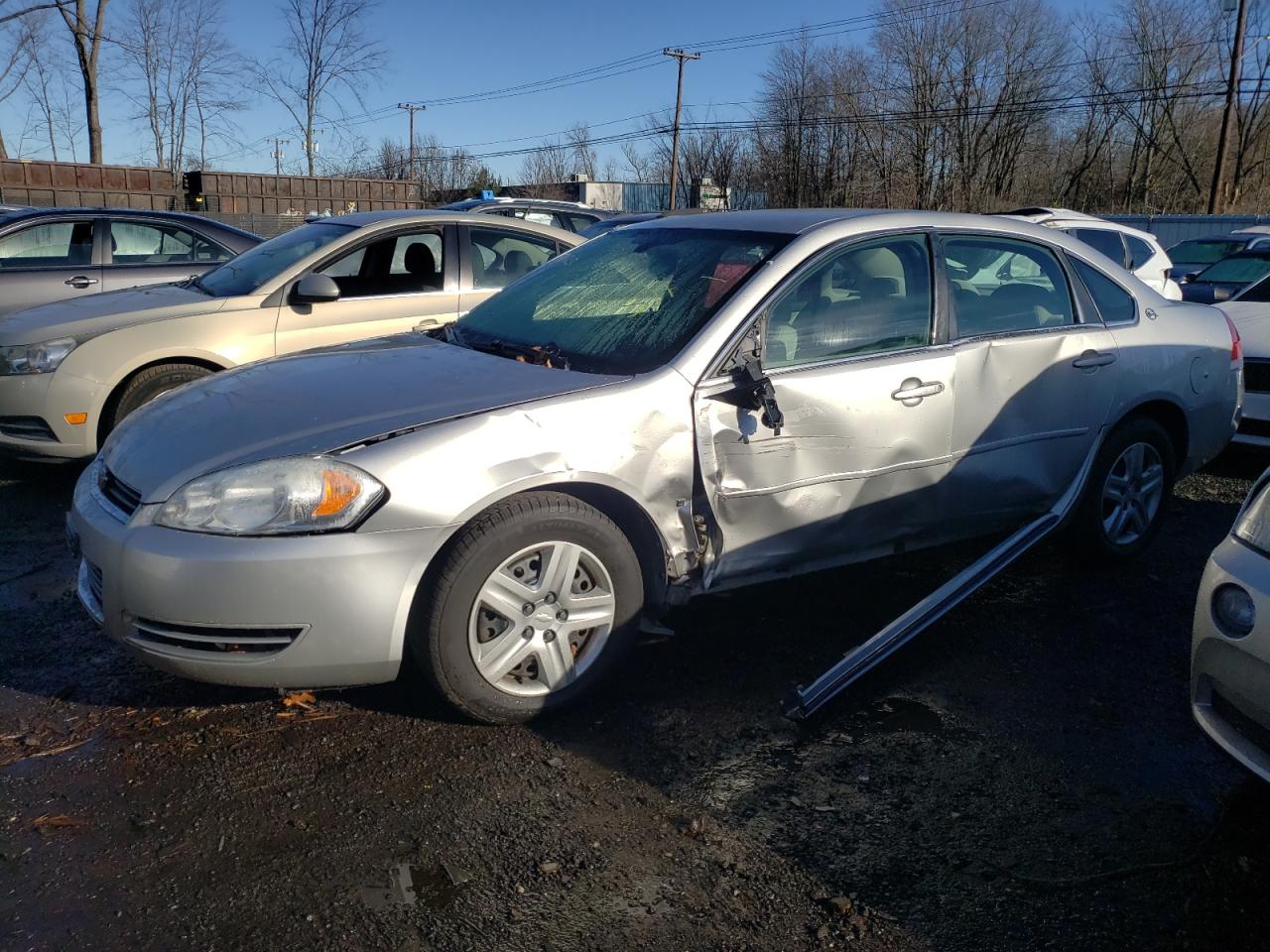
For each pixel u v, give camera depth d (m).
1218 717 2.89
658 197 48.97
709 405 3.46
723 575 3.63
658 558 3.51
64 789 2.94
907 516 4.01
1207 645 2.87
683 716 3.45
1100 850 2.80
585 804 2.94
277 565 2.91
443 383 3.42
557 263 4.55
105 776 3.01
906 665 3.87
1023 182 47.12
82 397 5.58
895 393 3.82
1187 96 36.16
